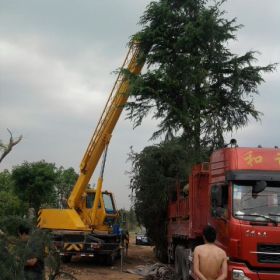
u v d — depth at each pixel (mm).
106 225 21547
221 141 20016
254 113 20578
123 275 17875
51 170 34031
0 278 6055
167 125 19531
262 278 10328
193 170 14742
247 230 10508
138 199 21031
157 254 23125
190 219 14508
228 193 11086
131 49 20031
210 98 19594
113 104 19969
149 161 20359
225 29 19297
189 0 19844
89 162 20547
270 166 11055
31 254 6711
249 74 20219
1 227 6785
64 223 20031
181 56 19141
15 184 33125
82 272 18359
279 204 10789
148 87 18672
